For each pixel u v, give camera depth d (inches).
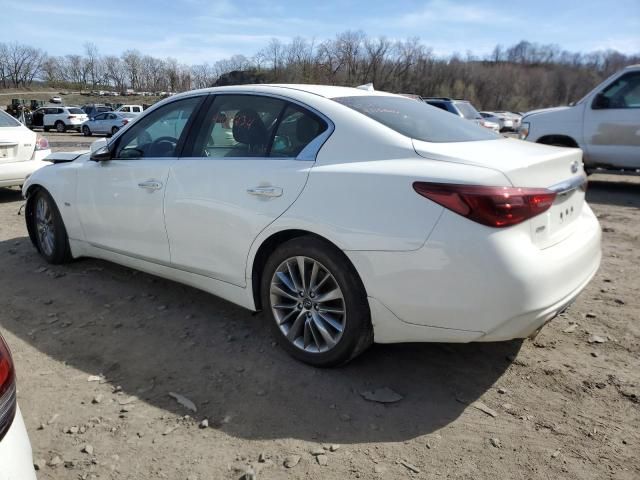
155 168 140.6
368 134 108.9
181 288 162.7
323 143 113.0
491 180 92.3
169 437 94.4
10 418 60.0
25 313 146.0
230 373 114.6
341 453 90.0
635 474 85.0
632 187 362.6
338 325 109.8
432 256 94.0
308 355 115.0
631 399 104.4
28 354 123.7
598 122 325.7
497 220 90.9
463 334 95.5
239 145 127.0
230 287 127.9
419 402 104.1
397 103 129.9
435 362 118.7
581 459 88.4
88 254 172.7
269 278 118.0
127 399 105.8
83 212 165.5
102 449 91.4
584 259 106.7
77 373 115.6
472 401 104.5
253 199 117.6
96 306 150.1
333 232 104.0
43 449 91.5
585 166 342.0
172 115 144.8
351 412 101.0
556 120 344.2
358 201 102.0
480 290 91.4
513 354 122.1
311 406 102.8
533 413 100.5
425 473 85.4
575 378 112.0
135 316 143.5
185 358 121.2
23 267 183.9
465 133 123.6
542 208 96.0
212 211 125.5
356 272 104.4
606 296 156.3
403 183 98.1
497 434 94.7
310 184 108.9
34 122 1376.7
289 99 122.4
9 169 292.7
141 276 173.2
